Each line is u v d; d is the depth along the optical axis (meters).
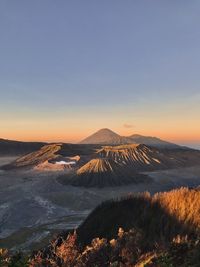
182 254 14.16
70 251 20.80
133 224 32.94
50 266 20.19
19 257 8.54
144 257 18.59
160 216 30.06
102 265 20.12
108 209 39.56
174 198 31.23
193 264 13.23
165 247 18.89
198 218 25.88
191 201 28.66
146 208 34.06
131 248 21.44
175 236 24.80
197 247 14.15
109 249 21.14
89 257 20.48
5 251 8.61
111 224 36.50
